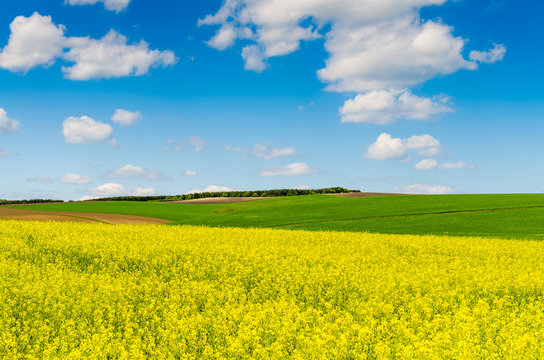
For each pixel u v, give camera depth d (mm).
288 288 11992
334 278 12453
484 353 7465
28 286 10945
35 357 7672
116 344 7840
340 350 7391
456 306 10297
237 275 13047
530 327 8805
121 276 13102
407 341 7973
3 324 8703
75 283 11516
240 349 7441
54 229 22547
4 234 20609
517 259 17672
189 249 17328
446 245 20766
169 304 10172
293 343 8094
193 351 7695
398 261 16094
